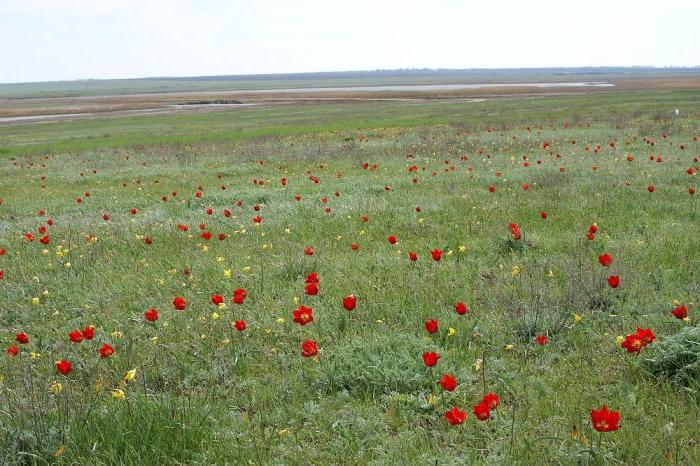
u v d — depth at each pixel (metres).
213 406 4.68
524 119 38.25
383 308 6.49
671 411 4.26
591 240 8.73
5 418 4.51
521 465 3.71
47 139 43.94
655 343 5.01
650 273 7.18
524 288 6.88
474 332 5.83
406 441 4.05
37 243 10.70
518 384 4.81
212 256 9.13
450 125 36.72
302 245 9.56
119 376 5.35
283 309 6.69
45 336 6.46
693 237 8.70
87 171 22.94
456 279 7.32
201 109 85.00
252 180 18.14
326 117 54.88
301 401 4.79
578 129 28.84
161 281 7.77
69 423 4.33
